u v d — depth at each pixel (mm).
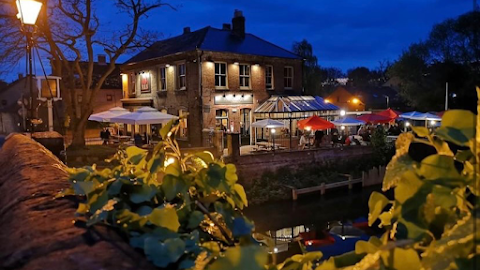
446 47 30516
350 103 46656
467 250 591
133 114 21078
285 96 25969
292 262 1021
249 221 1129
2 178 2396
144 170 1541
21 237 1153
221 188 1296
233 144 18328
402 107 44656
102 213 1159
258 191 18328
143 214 1203
